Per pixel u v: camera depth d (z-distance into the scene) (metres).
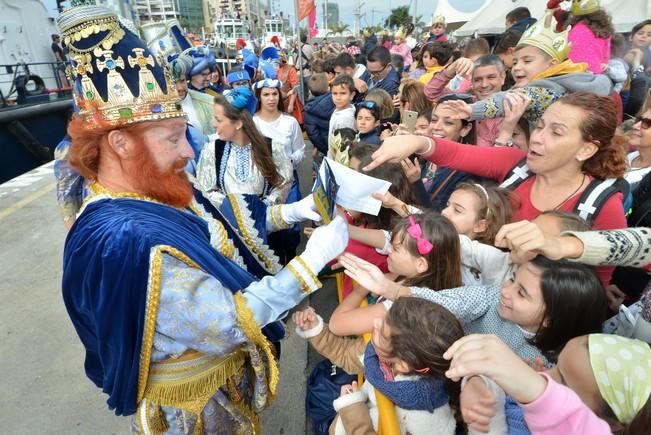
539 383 0.78
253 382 1.42
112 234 0.99
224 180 2.77
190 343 1.06
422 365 1.16
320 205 1.34
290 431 1.99
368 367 1.31
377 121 3.52
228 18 20.92
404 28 10.09
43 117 8.01
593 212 1.50
